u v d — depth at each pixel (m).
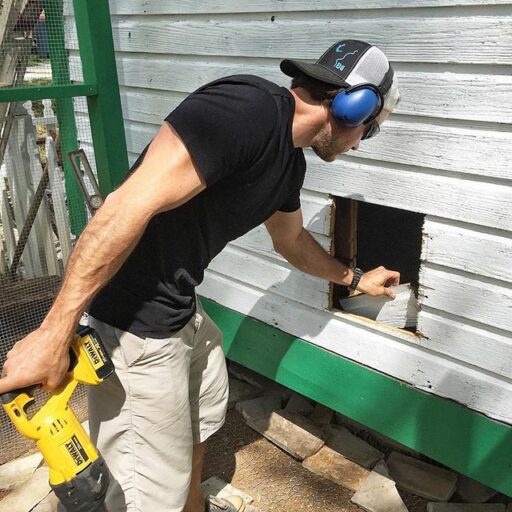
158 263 1.63
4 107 3.68
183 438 1.83
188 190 1.41
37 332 1.46
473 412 2.16
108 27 2.78
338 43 1.61
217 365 2.07
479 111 1.91
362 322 2.41
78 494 1.53
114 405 1.76
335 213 2.48
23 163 3.69
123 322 1.67
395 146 2.14
